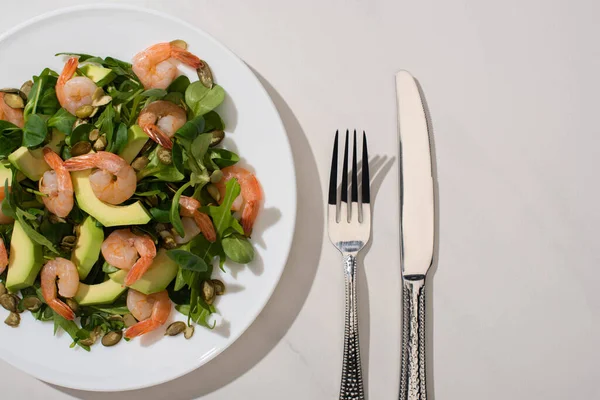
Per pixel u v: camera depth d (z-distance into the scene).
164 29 0.51
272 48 0.55
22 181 0.49
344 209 0.53
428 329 0.55
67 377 0.51
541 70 0.56
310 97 0.55
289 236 0.51
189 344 0.51
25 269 0.48
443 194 0.55
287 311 0.54
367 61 0.55
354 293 0.53
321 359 0.54
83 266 0.49
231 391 0.54
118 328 0.51
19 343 0.51
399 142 0.54
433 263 0.55
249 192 0.50
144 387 0.51
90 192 0.48
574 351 0.55
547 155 0.56
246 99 0.51
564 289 0.56
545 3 0.56
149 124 0.48
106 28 0.51
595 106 0.56
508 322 0.55
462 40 0.56
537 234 0.56
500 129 0.56
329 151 0.55
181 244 0.50
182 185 0.50
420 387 0.52
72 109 0.49
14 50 0.51
